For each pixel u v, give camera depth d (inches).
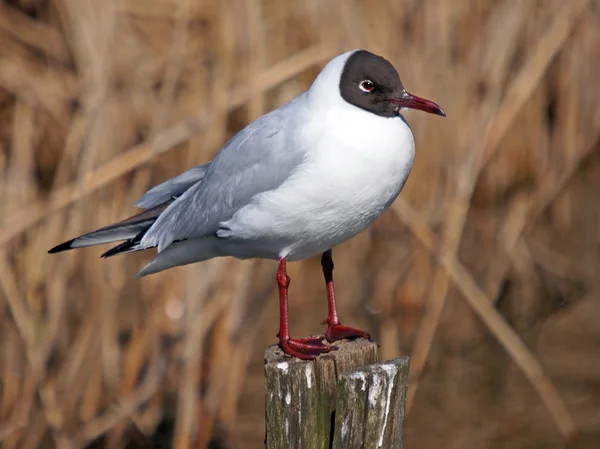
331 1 477.7
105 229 322.3
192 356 410.3
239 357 442.0
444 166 484.4
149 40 503.2
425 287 502.9
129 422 452.4
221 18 443.2
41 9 518.6
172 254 315.0
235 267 422.3
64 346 450.0
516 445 444.8
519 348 460.4
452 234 457.4
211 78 459.8
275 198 282.2
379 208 288.2
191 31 492.1
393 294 511.8
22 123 489.1
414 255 506.0
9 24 514.3
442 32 478.0
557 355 508.1
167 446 446.0
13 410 438.0
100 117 433.7
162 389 458.0
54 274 435.8
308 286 557.0
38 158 505.0
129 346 465.1
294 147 283.0
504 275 557.6
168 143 422.0
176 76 439.5
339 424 236.1
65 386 440.8
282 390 245.9
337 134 279.0
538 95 534.9
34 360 418.0
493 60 487.8
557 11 499.2
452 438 449.4
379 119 283.7
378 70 284.4
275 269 473.4
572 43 537.0
